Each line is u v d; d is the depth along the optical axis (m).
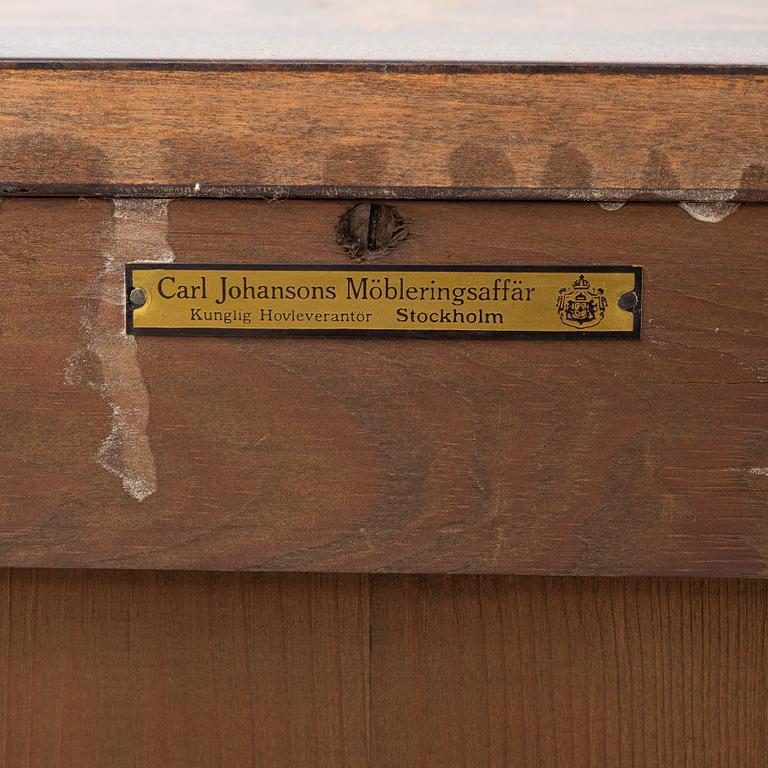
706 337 0.56
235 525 0.58
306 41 0.64
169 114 0.55
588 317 0.56
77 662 0.63
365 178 0.55
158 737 0.63
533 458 0.57
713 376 0.57
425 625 0.62
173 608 0.62
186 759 0.63
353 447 0.57
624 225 0.56
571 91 0.54
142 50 0.59
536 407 0.57
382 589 0.62
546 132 0.54
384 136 0.55
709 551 0.58
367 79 0.54
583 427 0.57
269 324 0.57
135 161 0.55
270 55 0.57
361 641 0.62
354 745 0.63
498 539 0.58
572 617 0.62
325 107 0.54
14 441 0.58
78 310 0.57
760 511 0.57
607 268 0.56
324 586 0.62
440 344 0.57
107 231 0.56
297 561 0.58
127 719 0.63
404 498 0.58
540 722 0.63
